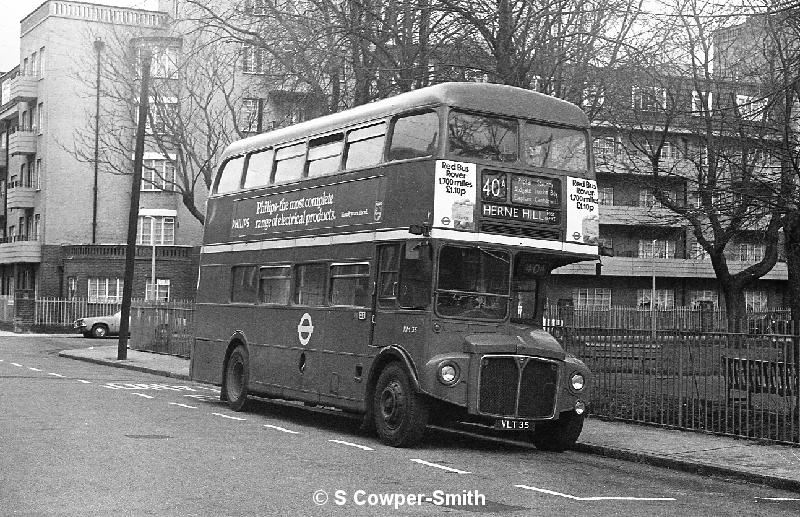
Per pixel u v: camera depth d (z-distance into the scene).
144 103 34.72
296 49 22.22
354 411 15.79
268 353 18.34
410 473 11.77
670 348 16.59
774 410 14.92
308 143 17.84
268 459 12.44
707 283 63.66
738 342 15.42
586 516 9.34
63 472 10.78
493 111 14.55
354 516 8.93
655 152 24.16
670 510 9.97
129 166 51.66
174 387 24.92
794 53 15.82
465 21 20.58
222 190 20.95
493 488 10.91
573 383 14.52
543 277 14.87
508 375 14.05
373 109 16.03
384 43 21.48
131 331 42.03
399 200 14.80
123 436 14.09
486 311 14.32
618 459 14.14
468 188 14.20
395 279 14.79
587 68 20.22
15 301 56.62
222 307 20.31
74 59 56.19
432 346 13.95
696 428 16.11
